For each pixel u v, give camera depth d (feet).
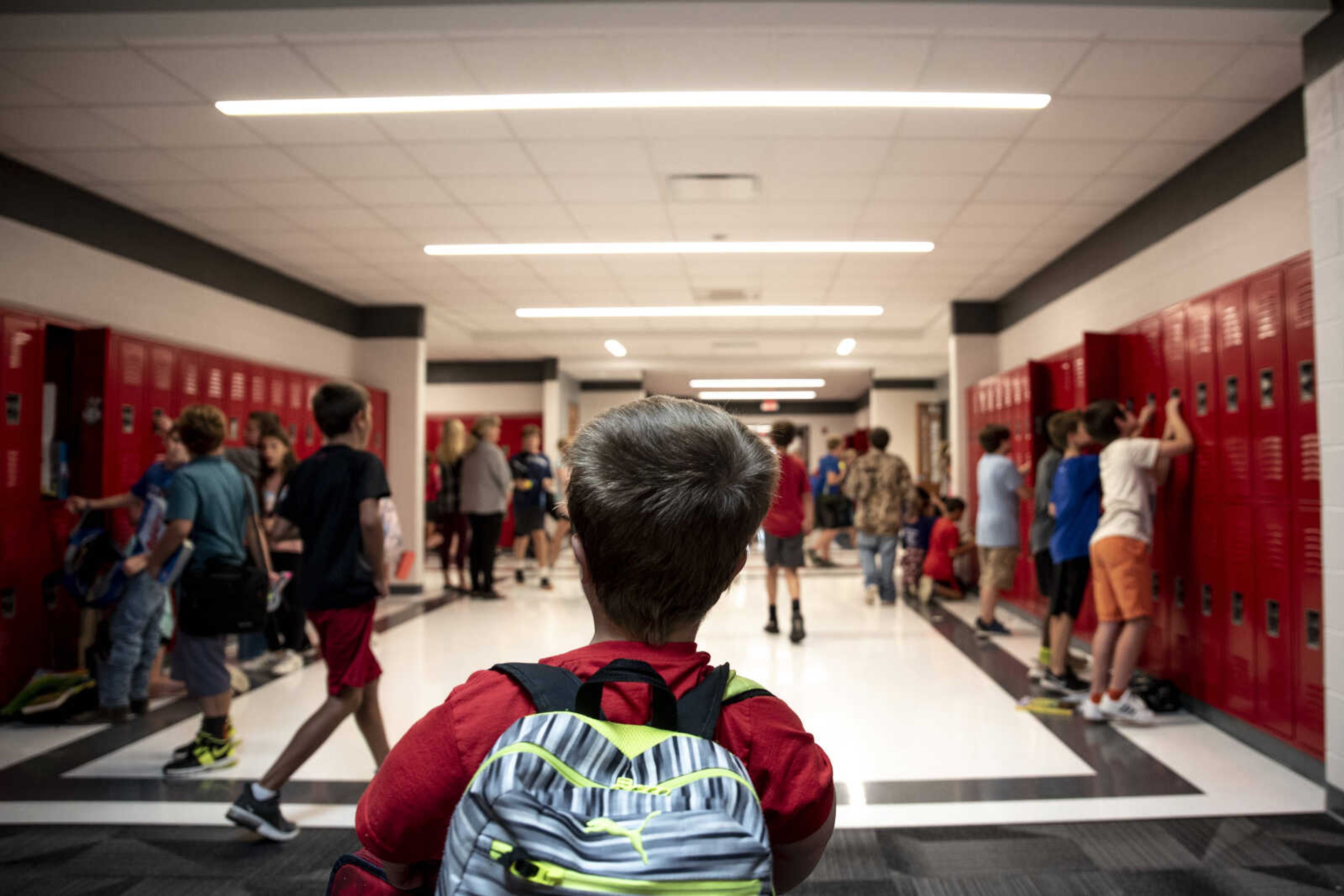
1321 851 7.72
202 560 9.75
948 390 45.75
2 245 13.35
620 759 1.93
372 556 8.10
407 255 20.11
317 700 13.07
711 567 2.36
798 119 12.18
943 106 11.71
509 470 25.59
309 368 23.31
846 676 14.46
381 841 2.11
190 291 18.08
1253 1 8.77
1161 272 15.07
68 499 14.20
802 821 2.25
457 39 9.79
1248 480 10.75
